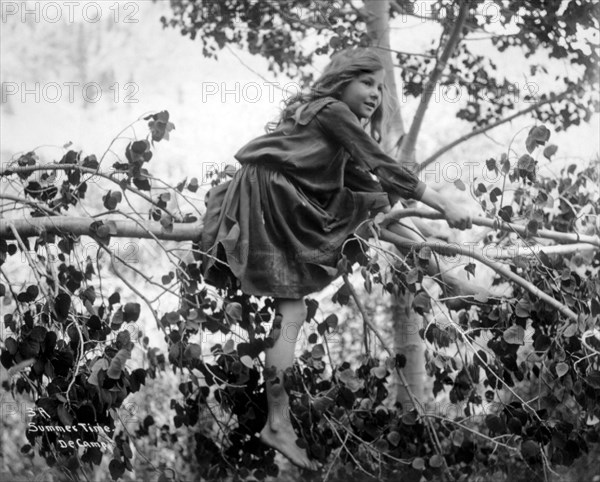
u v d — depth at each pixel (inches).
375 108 159.2
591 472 196.5
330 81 158.1
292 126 154.3
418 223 177.8
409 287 149.3
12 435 188.2
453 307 154.3
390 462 164.9
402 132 225.6
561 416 158.6
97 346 138.4
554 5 205.9
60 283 149.9
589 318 149.9
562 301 154.0
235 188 150.7
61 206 151.9
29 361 135.5
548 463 157.2
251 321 153.7
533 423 150.5
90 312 141.4
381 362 216.5
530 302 147.5
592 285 155.8
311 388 156.2
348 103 157.6
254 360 159.3
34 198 152.7
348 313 223.3
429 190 149.4
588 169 185.3
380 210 154.0
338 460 173.9
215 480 168.4
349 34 221.5
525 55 220.8
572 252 169.2
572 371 151.9
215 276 148.5
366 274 146.6
